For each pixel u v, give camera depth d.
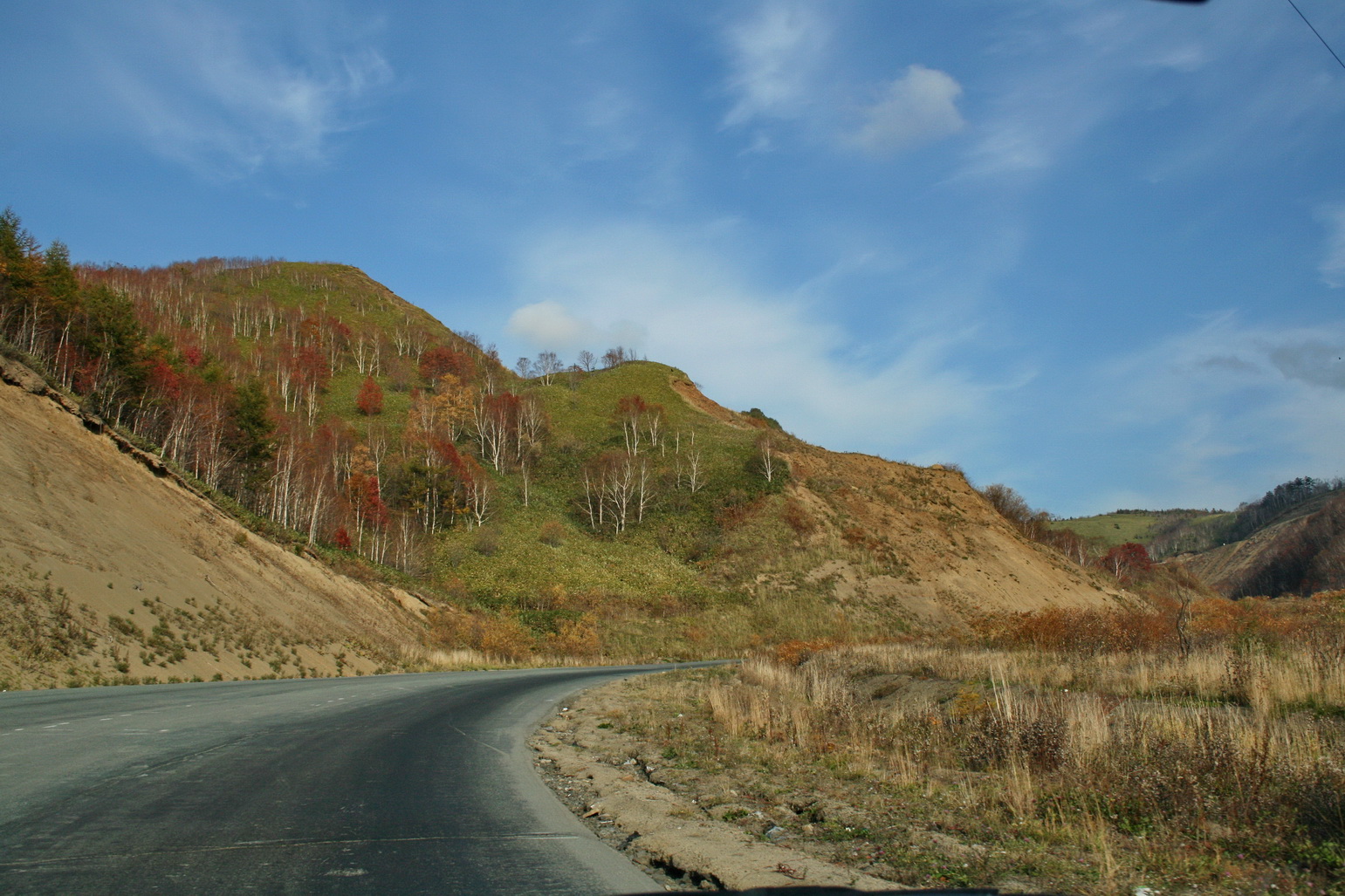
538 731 12.32
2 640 14.66
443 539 64.56
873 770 8.76
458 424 94.00
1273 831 5.81
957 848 5.70
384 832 5.65
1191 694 12.01
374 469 70.06
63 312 39.09
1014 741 8.88
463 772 8.26
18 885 4.10
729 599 58.03
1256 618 22.25
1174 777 6.66
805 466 83.94
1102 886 4.80
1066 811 6.61
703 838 6.03
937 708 12.96
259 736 9.60
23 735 8.49
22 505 20.16
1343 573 99.25
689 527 71.88
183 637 20.06
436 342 133.12
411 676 23.45
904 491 81.69
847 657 23.38
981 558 70.75
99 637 17.12
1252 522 170.12
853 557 65.56
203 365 63.41
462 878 4.70
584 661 41.25
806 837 6.19
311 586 31.56
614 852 5.66
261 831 5.48
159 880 4.30
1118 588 78.62
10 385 25.39
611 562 64.50
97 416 28.80
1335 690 10.45
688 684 21.61
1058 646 21.72
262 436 49.50
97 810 5.74
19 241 38.84
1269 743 7.15
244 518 33.34
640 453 88.00
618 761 9.90
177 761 7.73
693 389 124.44
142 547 23.28
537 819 6.45
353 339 120.62
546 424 97.31
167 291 117.00
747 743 10.68
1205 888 4.80
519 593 54.34
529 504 76.62
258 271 151.38
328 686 17.80
